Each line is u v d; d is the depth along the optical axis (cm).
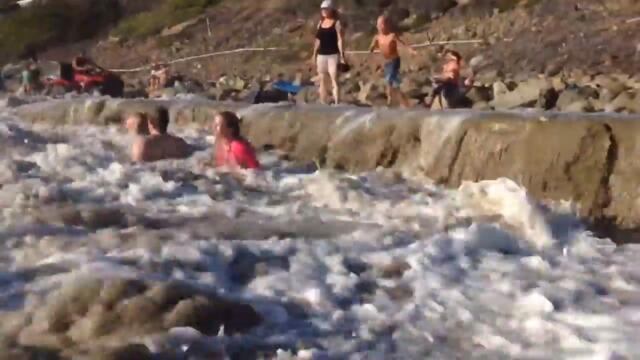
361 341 465
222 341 452
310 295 530
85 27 5459
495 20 3494
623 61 2552
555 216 741
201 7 5038
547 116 888
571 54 2747
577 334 470
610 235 752
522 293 543
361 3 4144
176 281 501
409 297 537
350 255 615
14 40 5434
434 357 447
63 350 432
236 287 545
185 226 716
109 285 478
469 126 913
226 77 3716
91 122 1493
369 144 1034
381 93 2156
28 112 1584
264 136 1155
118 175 951
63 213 730
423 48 3378
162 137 1072
